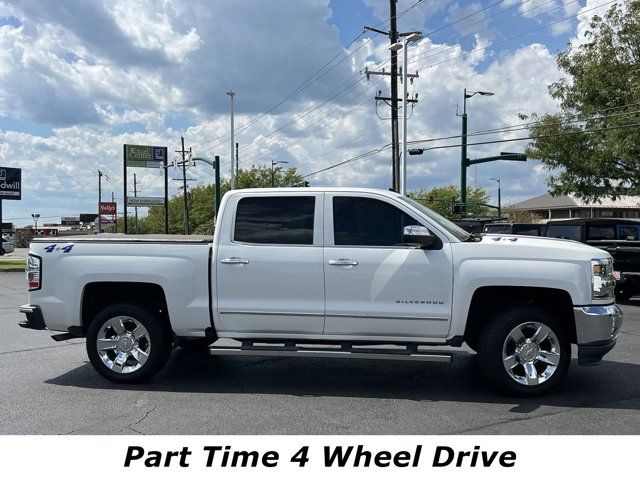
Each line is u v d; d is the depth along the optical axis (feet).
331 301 19.30
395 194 19.86
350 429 16.16
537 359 18.95
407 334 19.19
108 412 17.67
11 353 26.21
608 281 18.72
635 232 49.29
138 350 20.74
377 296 19.10
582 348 18.47
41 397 19.25
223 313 19.85
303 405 18.38
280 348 19.76
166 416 17.28
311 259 19.40
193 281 20.02
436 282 18.89
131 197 211.00
